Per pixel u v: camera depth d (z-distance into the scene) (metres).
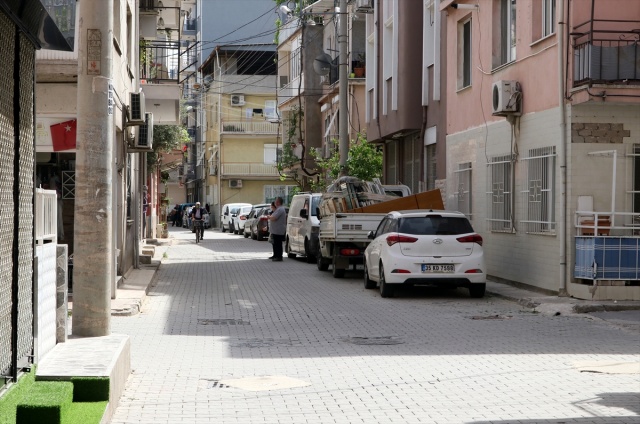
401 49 30.77
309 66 49.53
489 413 8.31
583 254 17.23
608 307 16.27
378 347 12.41
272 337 13.45
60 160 19.16
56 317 9.36
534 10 20.03
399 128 31.17
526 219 20.38
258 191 80.00
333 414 8.29
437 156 28.59
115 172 17.95
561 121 18.08
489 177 22.91
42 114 17.41
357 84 40.72
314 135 49.66
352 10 41.62
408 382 9.85
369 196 26.06
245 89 78.19
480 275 18.64
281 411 8.41
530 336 13.43
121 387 8.94
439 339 13.18
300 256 34.91
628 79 17.11
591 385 9.66
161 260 31.67
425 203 24.11
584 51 17.33
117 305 16.56
